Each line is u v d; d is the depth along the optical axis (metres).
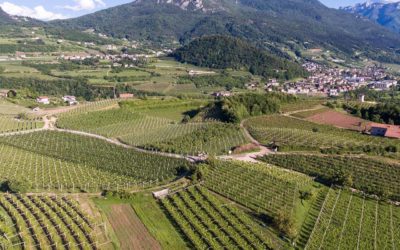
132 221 92.94
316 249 85.81
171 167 129.38
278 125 190.50
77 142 159.88
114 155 143.62
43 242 80.25
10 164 130.38
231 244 84.69
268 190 110.56
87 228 86.50
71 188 111.50
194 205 100.81
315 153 147.38
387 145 154.00
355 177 124.00
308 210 103.88
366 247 88.00
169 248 82.56
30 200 99.81
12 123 188.12
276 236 89.69
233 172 122.12
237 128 177.75
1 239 80.31
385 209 106.75
